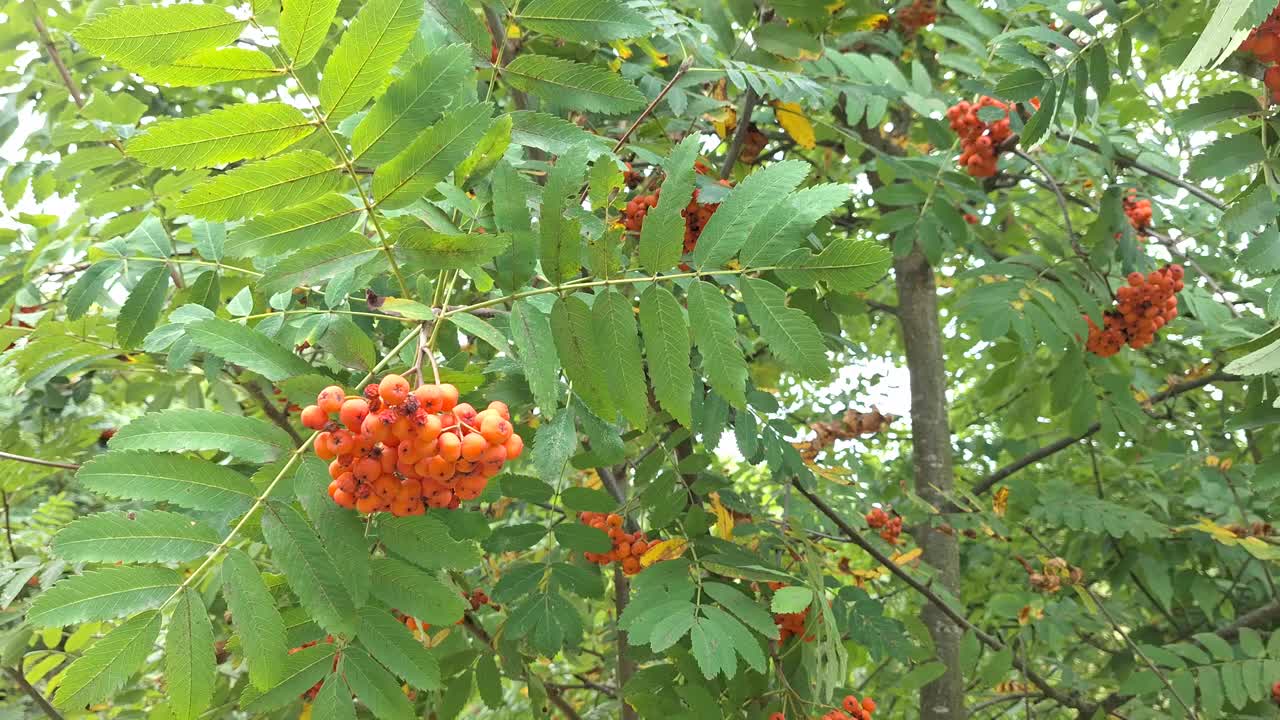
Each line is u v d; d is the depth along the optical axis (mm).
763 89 2885
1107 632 5293
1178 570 5094
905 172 3900
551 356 1745
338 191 1611
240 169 1357
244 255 1479
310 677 1642
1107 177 4367
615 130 3484
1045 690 4770
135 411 4301
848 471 3812
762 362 4887
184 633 1431
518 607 2738
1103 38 2760
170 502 1482
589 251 1846
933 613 4738
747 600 2561
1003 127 3879
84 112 2551
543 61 2027
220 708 2902
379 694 1653
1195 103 2098
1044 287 3826
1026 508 5344
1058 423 5277
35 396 3439
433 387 1539
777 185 1704
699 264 1700
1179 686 3748
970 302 3775
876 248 1610
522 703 5086
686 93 3312
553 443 2363
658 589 2562
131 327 2244
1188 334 4930
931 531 4992
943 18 5035
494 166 1795
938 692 4641
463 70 1403
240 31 1241
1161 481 5762
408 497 1570
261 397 2910
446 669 2857
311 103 1346
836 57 3793
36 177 3354
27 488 3451
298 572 1517
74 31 1157
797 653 3023
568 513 3051
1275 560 4402
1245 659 3803
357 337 1770
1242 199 2053
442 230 1734
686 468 2875
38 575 2957
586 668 5750
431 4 2020
